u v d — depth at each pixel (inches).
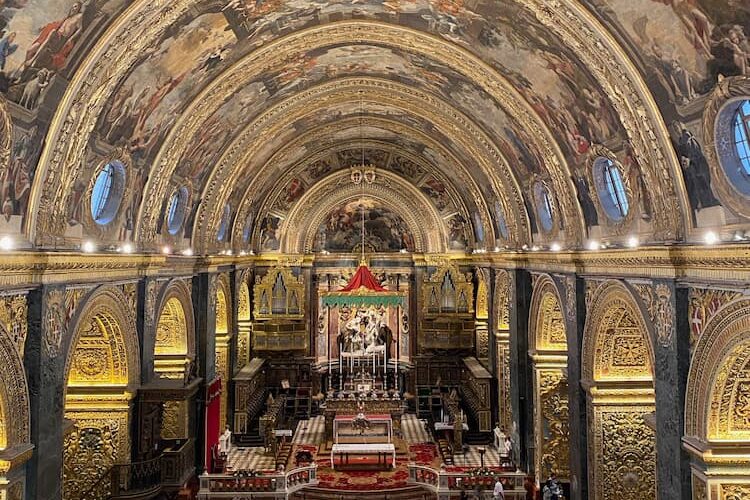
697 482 507.5
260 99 905.5
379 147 1477.6
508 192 1015.0
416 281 1633.9
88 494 725.3
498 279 1241.4
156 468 764.0
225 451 1202.6
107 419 735.1
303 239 1614.2
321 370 1702.8
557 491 839.7
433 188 1583.4
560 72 629.9
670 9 438.9
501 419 1253.7
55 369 549.0
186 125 759.1
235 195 1218.0
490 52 700.0
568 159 745.6
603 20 502.3
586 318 756.6
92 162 600.4
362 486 1040.2
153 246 799.1
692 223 517.3
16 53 425.1
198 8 563.5
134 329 762.8
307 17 702.5
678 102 486.6
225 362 1306.6
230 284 1315.2
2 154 446.6
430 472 1027.3
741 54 405.1
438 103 957.8
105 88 529.3
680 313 529.3
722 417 493.7
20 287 493.0
